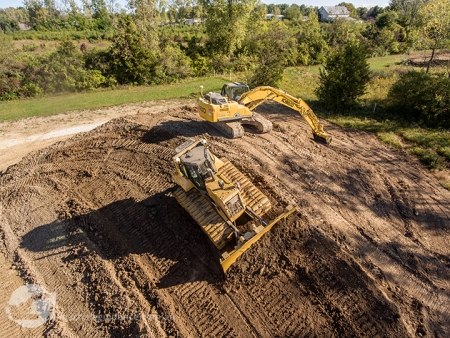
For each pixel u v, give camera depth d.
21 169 15.09
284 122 18.91
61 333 8.04
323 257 9.10
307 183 12.50
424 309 8.11
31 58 29.77
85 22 57.91
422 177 13.81
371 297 8.12
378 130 18.17
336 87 20.75
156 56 32.88
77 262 9.95
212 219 9.41
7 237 11.25
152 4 35.78
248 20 41.06
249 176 12.15
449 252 9.95
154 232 10.65
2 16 68.31
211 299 8.57
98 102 25.73
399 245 10.07
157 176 12.98
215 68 36.44
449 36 24.64
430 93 18.75
